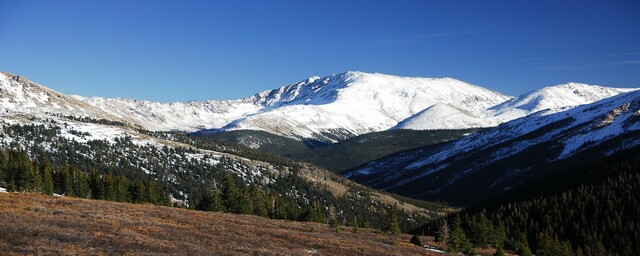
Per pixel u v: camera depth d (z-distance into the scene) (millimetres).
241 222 79938
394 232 109750
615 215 128125
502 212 158375
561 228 131000
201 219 73812
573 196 151000
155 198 143250
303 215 133625
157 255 37781
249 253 44781
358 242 69312
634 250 114375
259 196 137000
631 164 164125
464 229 109562
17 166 121750
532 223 139250
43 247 35594
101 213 62875
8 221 44125
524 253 100500
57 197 82438
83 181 134375
